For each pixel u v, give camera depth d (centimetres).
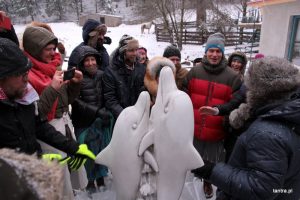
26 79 145
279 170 119
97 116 256
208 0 1664
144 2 1903
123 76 269
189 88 275
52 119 212
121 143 161
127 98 272
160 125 158
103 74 273
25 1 3912
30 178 60
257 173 123
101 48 350
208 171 151
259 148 123
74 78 216
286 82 124
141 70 278
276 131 122
